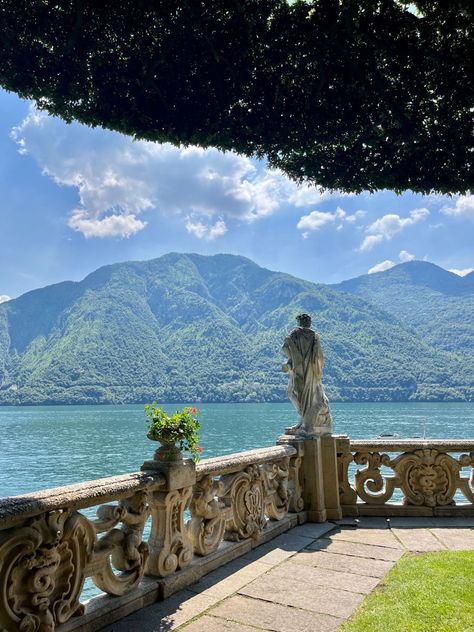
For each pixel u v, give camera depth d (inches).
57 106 177.5
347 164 199.0
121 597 158.6
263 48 176.1
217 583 185.0
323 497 279.9
